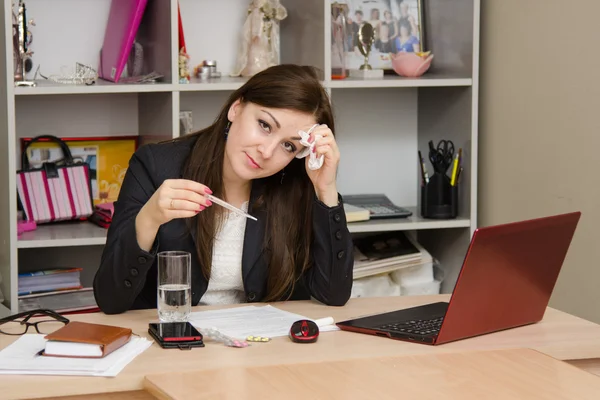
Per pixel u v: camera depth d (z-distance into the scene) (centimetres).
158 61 280
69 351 149
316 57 283
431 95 318
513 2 273
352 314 186
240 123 186
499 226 159
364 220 291
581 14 240
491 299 166
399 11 313
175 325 165
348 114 323
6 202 261
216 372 138
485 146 294
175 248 196
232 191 202
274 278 200
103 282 181
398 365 141
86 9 294
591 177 239
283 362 149
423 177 303
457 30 296
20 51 262
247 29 296
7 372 141
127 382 140
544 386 130
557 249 175
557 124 254
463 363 143
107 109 302
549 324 178
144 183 198
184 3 301
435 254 321
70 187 284
